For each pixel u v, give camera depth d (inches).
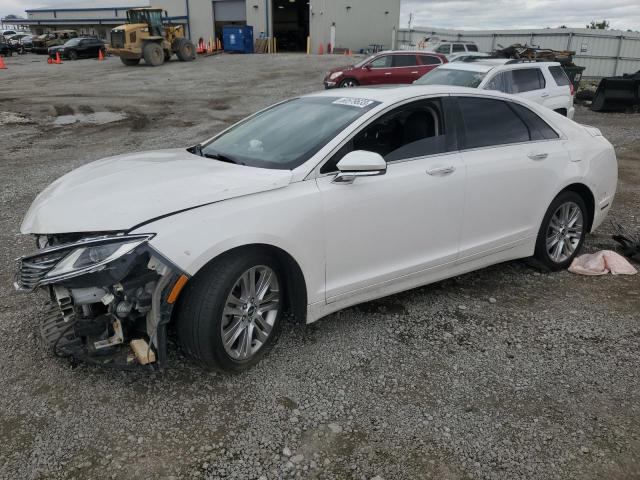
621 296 169.5
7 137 474.3
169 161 143.1
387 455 101.1
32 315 150.1
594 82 1058.7
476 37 1472.7
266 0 1568.7
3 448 101.0
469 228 157.9
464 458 100.6
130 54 1101.1
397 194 139.3
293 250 123.2
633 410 114.4
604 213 198.8
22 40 1841.8
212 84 859.4
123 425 107.8
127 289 107.2
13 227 228.2
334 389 120.5
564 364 131.3
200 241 109.6
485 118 165.3
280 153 137.3
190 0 1689.2
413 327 148.3
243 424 108.9
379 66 706.2
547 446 103.7
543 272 187.9
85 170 141.9
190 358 122.3
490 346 139.1
